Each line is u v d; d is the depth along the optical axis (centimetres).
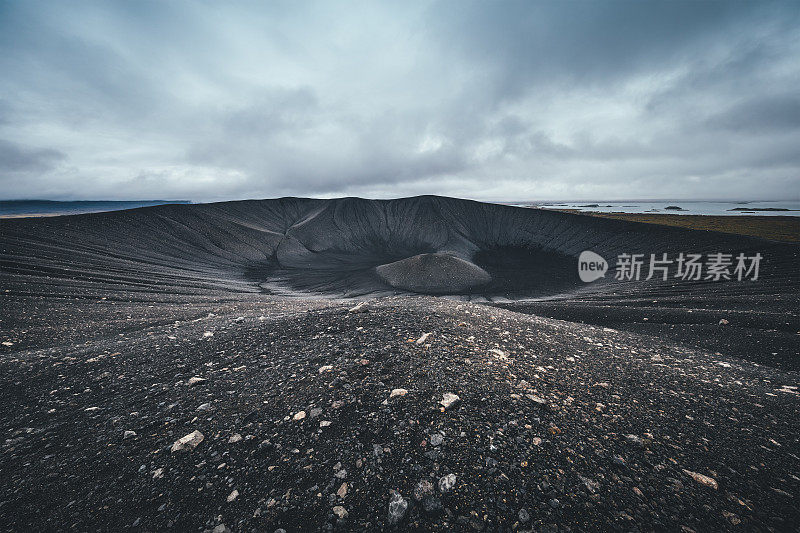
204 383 752
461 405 555
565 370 789
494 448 453
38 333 1438
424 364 721
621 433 518
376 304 1617
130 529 357
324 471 424
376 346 854
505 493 379
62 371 887
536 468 420
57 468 468
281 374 748
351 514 360
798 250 4122
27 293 2322
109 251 5359
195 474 437
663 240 7106
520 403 573
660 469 438
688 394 718
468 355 791
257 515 362
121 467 462
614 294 3869
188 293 3538
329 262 8956
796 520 355
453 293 6084
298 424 529
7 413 667
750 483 418
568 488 389
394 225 12506
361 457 444
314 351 884
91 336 1466
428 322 1088
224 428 542
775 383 875
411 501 372
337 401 584
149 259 5750
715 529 341
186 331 1377
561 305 2670
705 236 6309
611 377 782
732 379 877
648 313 2092
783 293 2675
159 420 587
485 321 1227
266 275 7300
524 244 10375
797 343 1302
